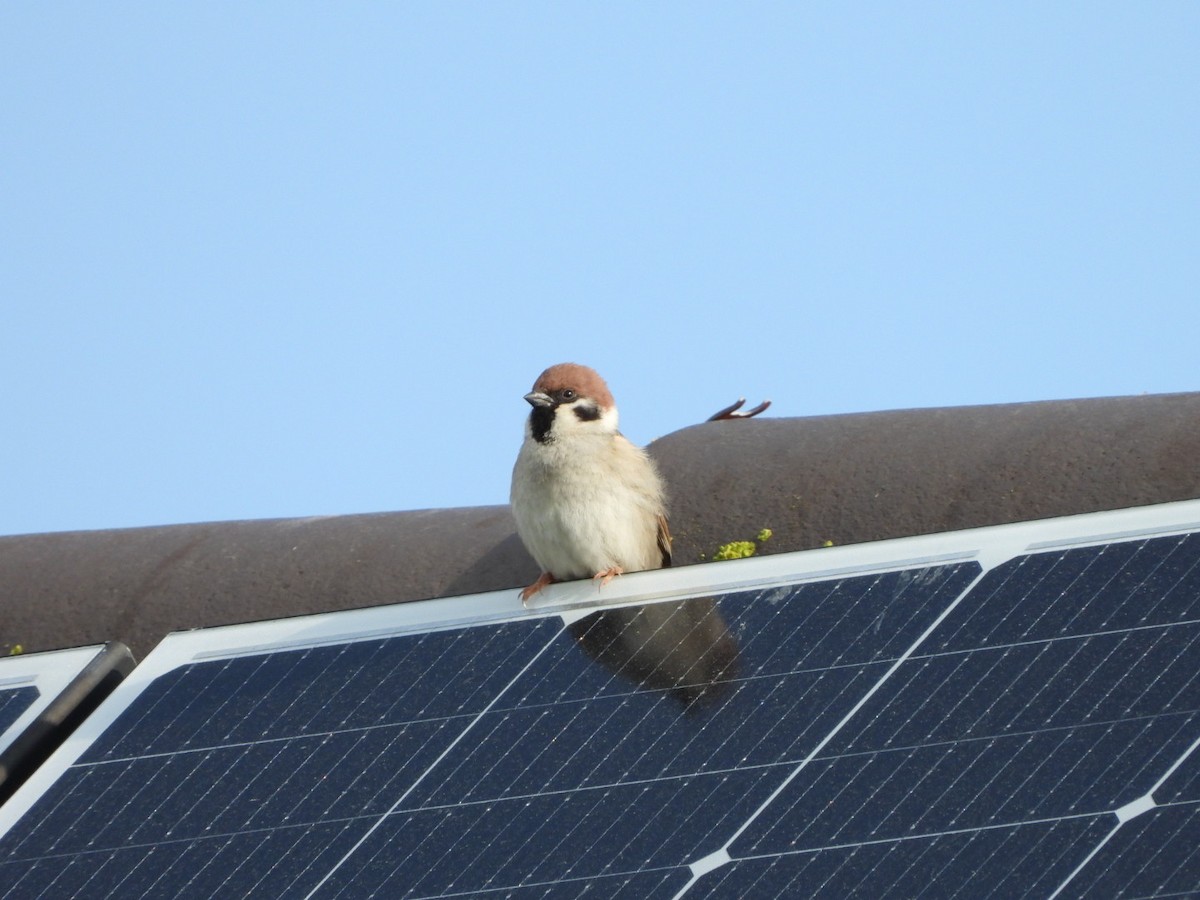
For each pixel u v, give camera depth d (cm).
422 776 925
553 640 997
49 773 970
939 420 1265
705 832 850
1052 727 848
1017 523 975
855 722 887
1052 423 1209
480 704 963
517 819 886
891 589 959
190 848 909
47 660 1044
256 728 978
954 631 919
